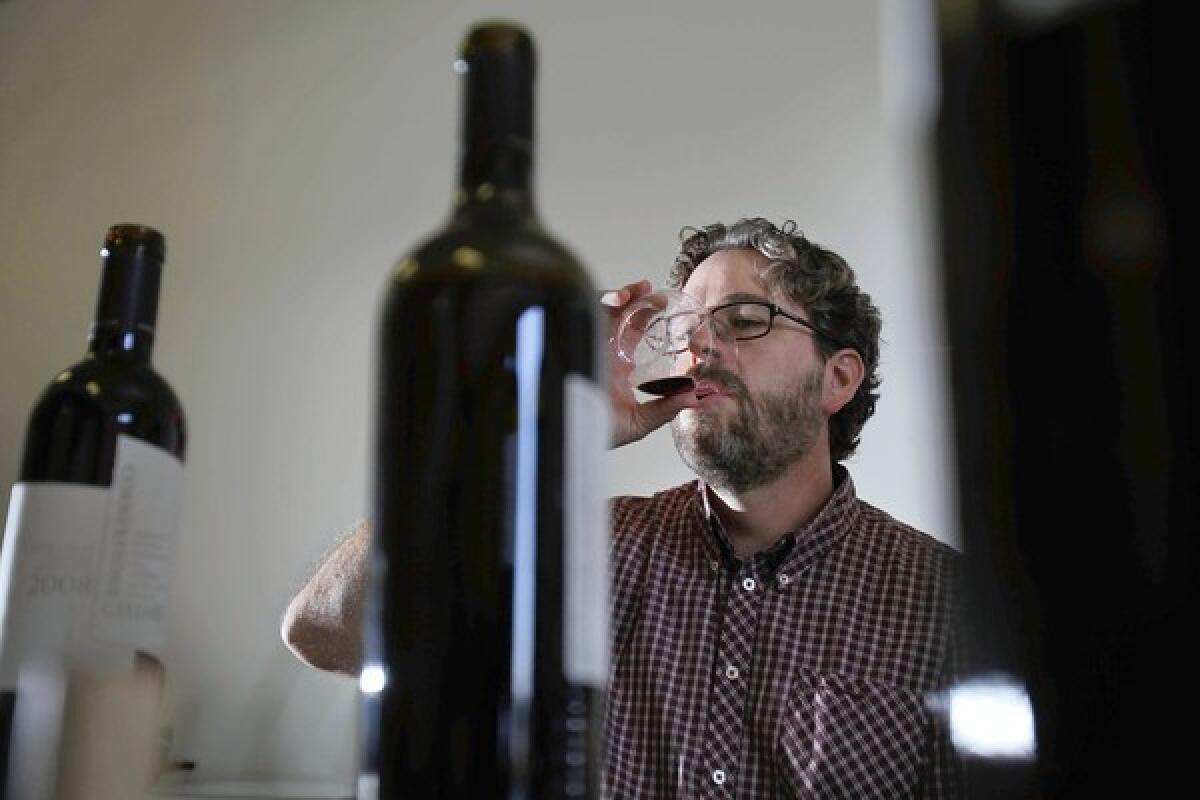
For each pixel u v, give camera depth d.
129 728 0.46
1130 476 0.21
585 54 2.33
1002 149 0.22
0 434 2.97
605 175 2.22
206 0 3.03
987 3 0.22
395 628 0.40
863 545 1.42
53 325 3.02
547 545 0.40
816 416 1.46
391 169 2.58
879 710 1.29
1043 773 0.21
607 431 0.44
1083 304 0.21
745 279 1.46
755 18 2.15
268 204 2.73
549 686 0.39
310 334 2.55
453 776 0.38
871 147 1.95
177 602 2.46
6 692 0.45
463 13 2.57
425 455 0.41
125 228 0.52
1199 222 0.20
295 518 2.42
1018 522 0.22
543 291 0.43
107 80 3.15
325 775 2.08
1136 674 0.21
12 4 3.45
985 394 0.22
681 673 1.39
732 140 2.11
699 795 1.31
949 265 0.22
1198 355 0.20
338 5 2.79
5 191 3.24
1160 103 0.21
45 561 0.47
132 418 0.49
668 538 1.50
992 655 0.22
